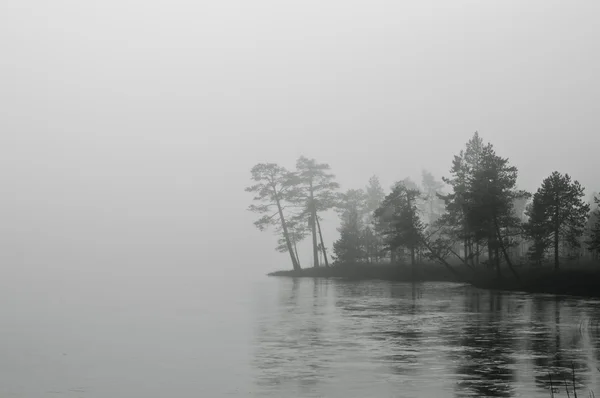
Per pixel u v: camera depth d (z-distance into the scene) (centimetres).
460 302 3944
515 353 2041
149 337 2442
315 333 2511
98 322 2934
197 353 2084
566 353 2039
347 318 3030
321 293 4853
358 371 1786
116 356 2044
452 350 2100
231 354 2059
